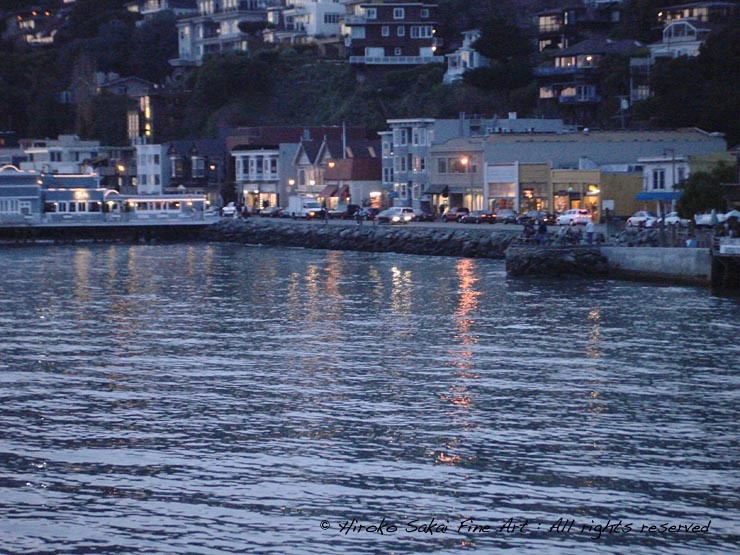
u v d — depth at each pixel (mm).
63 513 56312
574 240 140250
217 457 63500
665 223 151125
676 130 199625
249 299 120375
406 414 71312
